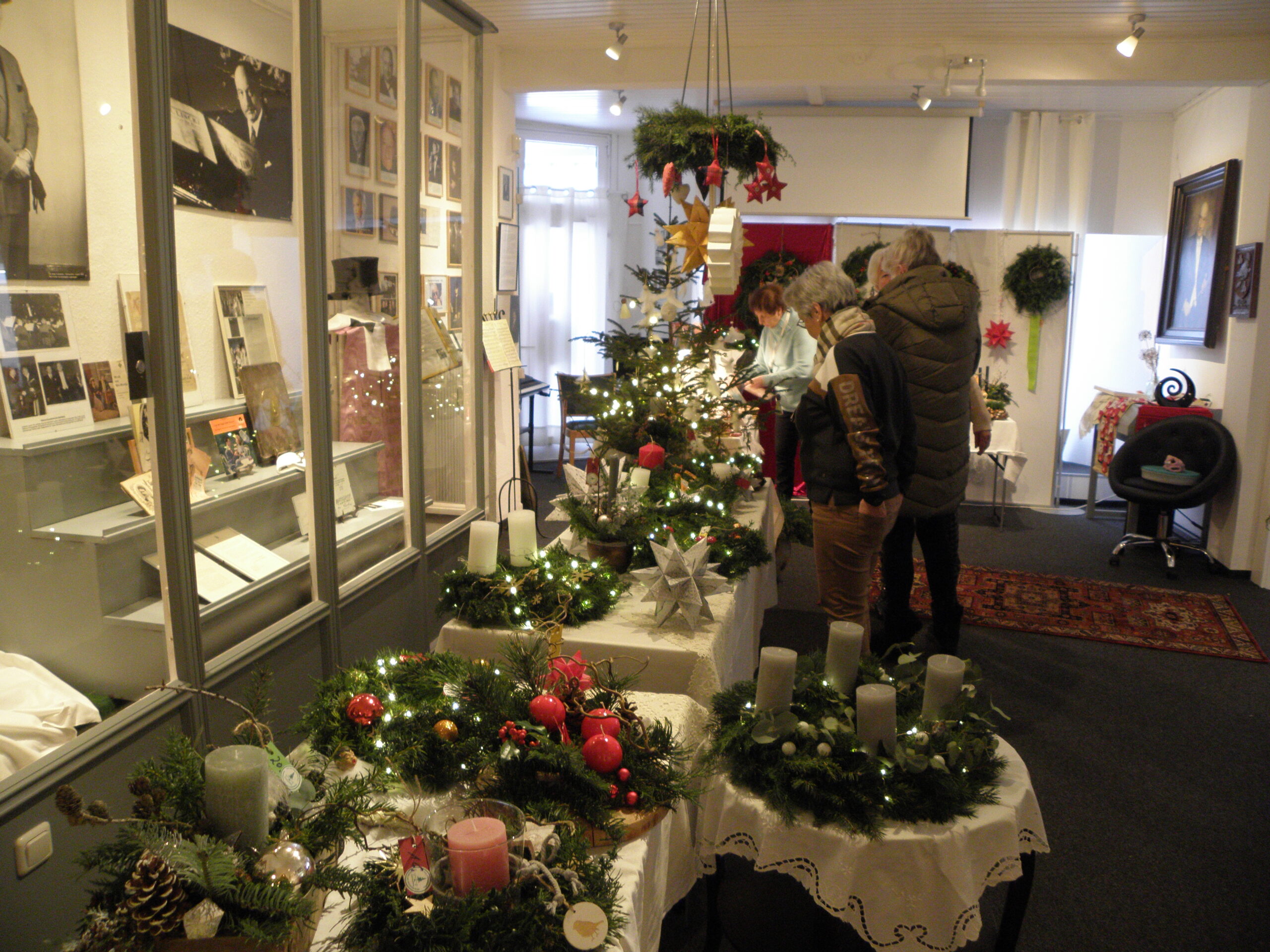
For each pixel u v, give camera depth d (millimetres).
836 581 2775
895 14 4492
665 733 1534
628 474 2814
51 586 1616
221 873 991
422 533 3076
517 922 1062
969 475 6898
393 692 1655
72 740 1620
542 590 2158
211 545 2053
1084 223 6992
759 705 1721
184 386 1902
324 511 2479
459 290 3402
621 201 8414
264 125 2160
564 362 8406
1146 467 5402
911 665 1928
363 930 1098
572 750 1377
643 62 5281
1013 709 3449
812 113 6938
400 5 2791
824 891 1563
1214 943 2150
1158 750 3148
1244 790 2885
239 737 1309
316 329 2395
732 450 3566
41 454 1589
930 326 3139
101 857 1048
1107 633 4250
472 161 3396
